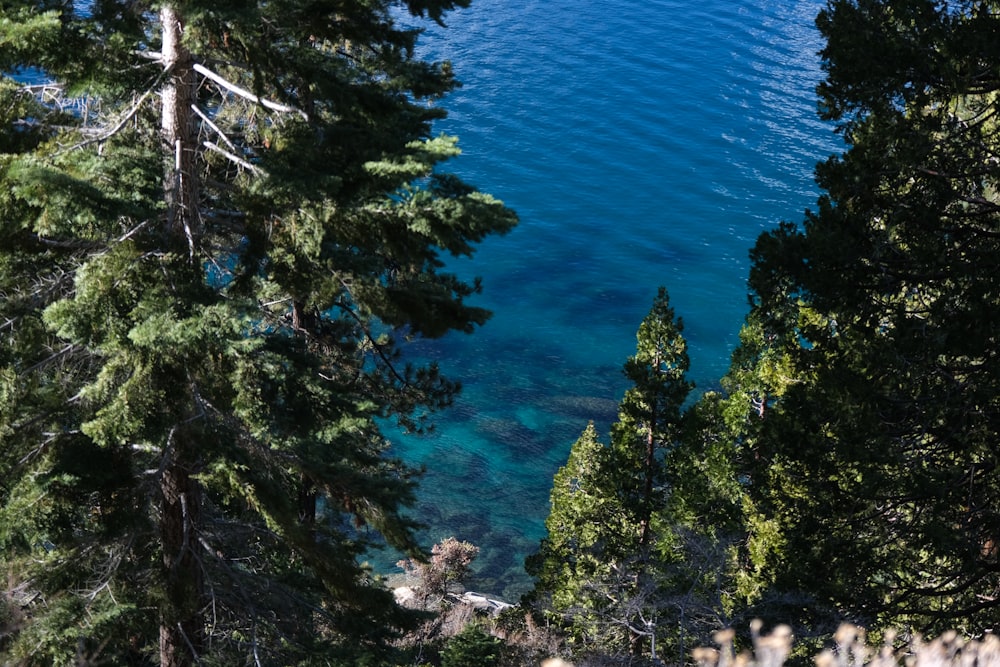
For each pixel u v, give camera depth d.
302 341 12.77
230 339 9.38
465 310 11.34
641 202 83.44
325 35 10.48
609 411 54.56
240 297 9.86
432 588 37.69
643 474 25.06
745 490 22.14
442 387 18.75
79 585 10.57
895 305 13.68
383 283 10.95
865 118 14.30
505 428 52.22
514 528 44.91
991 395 12.36
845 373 13.48
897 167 13.36
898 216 13.45
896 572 14.43
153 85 9.80
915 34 13.55
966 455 12.99
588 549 25.56
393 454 49.38
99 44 9.25
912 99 13.90
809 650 16.55
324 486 11.44
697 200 84.19
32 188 8.55
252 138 12.50
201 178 10.70
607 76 110.31
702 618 20.52
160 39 11.57
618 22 127.44
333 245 11.02
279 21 9.85
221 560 11.89
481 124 97.44
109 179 9.82
